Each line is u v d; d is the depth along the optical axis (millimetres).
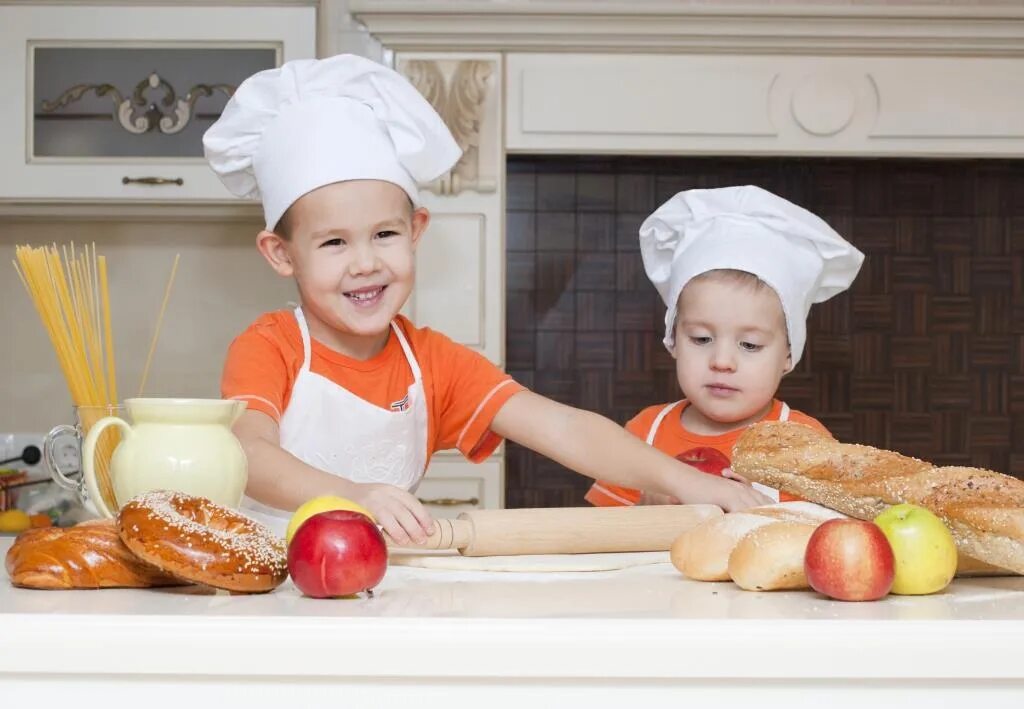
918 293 2846
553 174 2828
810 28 2490
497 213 2551
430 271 2555
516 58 2555
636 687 532
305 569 614
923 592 650
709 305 1428
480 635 525
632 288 2830
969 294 2850
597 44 2521
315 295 1268
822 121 2551
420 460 1423
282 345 1328
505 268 2787
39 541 664
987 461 2846
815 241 1469
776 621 535
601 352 2832
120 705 531
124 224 2926
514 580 729
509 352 2834
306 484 958
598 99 2553
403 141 1236
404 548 892
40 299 1093
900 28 2488
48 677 531
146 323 2926
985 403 2848
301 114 1243
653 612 579
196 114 2609
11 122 2590
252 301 2934
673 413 1541
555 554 848
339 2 2574
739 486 1089
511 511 848
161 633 526
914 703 535
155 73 2605
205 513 673
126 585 664
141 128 2607
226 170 1346
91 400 1116
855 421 2846
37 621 530
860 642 528
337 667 523
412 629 526
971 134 2557
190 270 2930
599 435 1245
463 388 1404
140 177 2596
